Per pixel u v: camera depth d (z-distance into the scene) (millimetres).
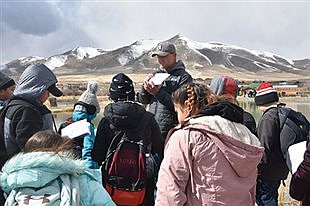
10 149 4137
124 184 4395
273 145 5293
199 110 3408
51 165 3029
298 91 96875
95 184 3268
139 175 4414
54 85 4586
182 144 3248
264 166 5328
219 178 3197
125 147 4465
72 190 3096
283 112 5344
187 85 3533
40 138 3166
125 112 4480
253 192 3391
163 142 4809
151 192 4625
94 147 4605
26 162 2994
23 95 4297
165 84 5652
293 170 4066
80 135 4855
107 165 4449
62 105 47750
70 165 3133
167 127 5426
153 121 4719
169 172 3246
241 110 3449
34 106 4289
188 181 3266
